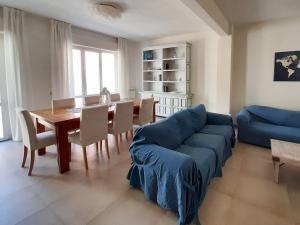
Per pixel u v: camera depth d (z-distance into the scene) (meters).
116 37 5.98
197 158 2.11
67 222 1.77
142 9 3.61
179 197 1.68
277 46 4.24
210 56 5.34
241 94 4.81
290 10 3.65
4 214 1.86
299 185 2.36
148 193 2.01
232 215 1.86
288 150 2.53
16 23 3.73
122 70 6.18
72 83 4.77
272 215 1.86
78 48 5.19
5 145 3.72
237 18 4.12
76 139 2.75
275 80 4.34
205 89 5.53
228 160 3.06
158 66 6.22
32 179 2.49
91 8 3.49
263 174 2.62
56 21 4.34
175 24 4.60
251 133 3.70
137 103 4.27
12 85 3.82
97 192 2.22
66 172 2.67
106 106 2.96
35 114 2.96
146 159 1.97
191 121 3.08
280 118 3.84
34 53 4.14
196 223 1.72
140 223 1.76
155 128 2.25
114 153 3.35
